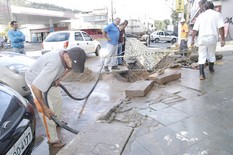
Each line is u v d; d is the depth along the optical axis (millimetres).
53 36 11391
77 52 2518
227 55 8844
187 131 3195
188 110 3848
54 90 3209
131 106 4176
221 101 4102
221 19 5355
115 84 6371
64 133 3674
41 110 3098
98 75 7234
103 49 18016
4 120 2352
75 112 4484
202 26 5367
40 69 2867
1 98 2633
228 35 14680
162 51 9125
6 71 4730
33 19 40438
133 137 3148
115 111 4004
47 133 3287
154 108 4016
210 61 5801
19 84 4758
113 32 7656
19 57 5551
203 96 4406
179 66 7000
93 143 2990
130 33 31047
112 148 2883
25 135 2459
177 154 2732
